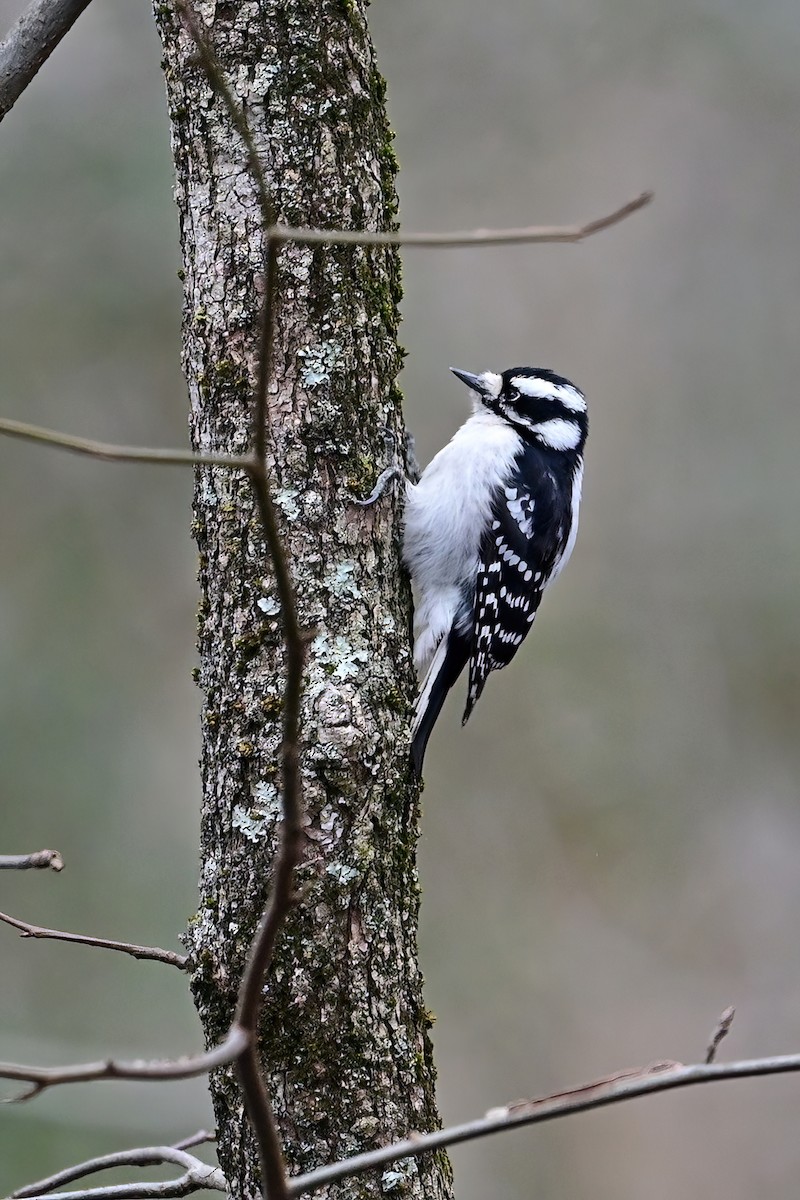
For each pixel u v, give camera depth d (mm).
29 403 13148
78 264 13273
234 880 5297
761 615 14641
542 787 14234
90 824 12414
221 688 5492
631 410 14867
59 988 11688
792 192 15172
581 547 14828
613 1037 13305
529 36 15039
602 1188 13008
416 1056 5387
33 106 13344
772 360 14984
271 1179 3404
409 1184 5195
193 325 5707
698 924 13938
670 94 15188
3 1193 9750
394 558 6008
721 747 14555
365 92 5852
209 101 5629
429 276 14484
